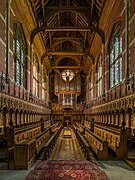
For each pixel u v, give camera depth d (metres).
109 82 20.62
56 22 27.53
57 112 40.34
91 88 33.81
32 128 16.77
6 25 14.21
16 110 16.73
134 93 12.67
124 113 14.90
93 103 30.41
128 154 10.80
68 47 36.38
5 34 14.15
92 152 12.26
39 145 12.97
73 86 41.69
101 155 10.30
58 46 35.41
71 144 16.72
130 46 14.14
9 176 7.70
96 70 28.55
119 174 7.94
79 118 40.31
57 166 9.04
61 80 41.72
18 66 18.45
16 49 17.45
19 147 8.66
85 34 27.61
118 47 17.64
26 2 17.58
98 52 26.17
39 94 28.59
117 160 10.23
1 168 8.78
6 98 13.82
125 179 7.35
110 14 18.88
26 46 20.86
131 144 12.62
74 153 12.64
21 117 18.36
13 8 15.52
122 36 15.71
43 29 22.38
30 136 15.87
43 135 15.09
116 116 16.92
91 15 21.86
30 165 9.04
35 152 10.50
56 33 30.34
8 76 14.13
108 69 20.73
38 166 9.05
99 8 20.58
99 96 25.58
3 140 12.23
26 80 20.91
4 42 13.94
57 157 11.41
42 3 19.92
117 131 11.73
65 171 8.23
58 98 41.59
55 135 16.94
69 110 40.28
